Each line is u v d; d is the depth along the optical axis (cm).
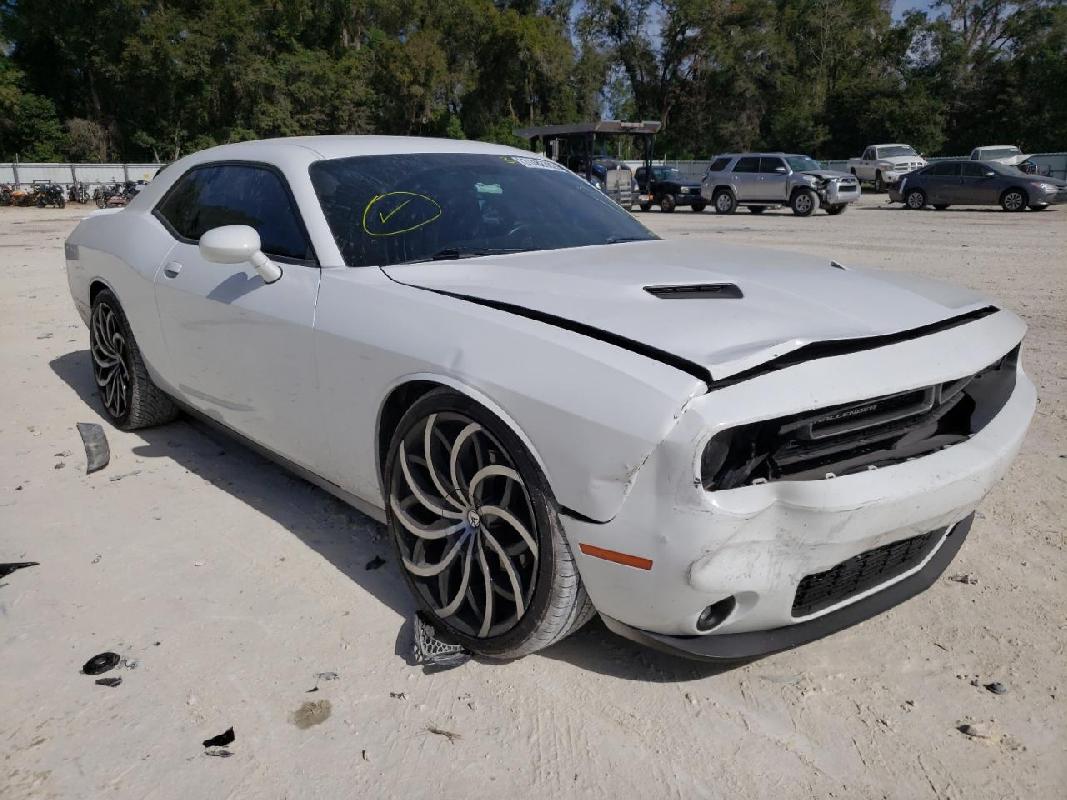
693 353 202
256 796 200
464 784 204
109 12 4744
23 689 238
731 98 6147
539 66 5969
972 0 5509
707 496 193
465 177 343
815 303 239
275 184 332
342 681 242
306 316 288
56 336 702
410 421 252
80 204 3616
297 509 356
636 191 2630
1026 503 353
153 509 356
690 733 221
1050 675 241
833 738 218
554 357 216
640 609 210
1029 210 2270
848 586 234
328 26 5969
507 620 239
